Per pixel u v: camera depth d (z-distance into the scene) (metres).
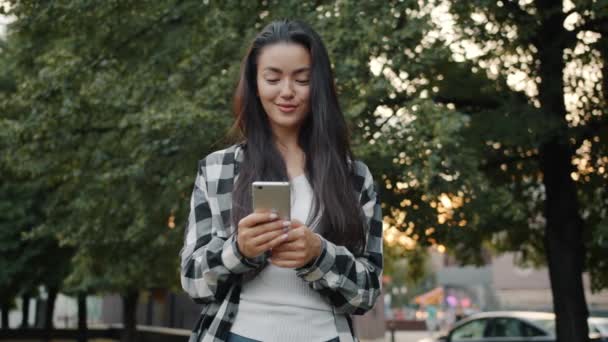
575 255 11.94
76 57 11.20
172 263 14.36
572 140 11.42
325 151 2.10
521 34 10.42
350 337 2.04
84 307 29.94
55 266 23.80
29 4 11.38
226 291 2.01
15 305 34.34
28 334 32.62
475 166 9.45
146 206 11.45
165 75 11.16
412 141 8.95
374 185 2.22
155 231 11.98
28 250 23.09
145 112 9.99
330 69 2.14
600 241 10.14
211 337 1.99
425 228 10.80
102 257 13.56
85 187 12.23
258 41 2.14
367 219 2.15
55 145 11.79
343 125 2.15
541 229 13.56
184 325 40.16
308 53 2.11
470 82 11.62
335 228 2.05
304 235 1.83
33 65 12.40
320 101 2.11
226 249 1.89
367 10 9.25
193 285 1.98
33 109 11.35
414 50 9.60
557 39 11.06
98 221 12.41
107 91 10.98
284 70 2.09
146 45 11.55
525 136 10.66
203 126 9.80
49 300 30.67
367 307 2.03
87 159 12.11
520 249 14.58
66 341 33.59
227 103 9.72
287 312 1.98
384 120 9.88
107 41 11.61
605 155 11.86
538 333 12.86
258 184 1.80
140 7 11.02
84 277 19.34
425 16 9.38
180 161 10.58
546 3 10.89
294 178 2.11
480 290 51.62
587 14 10.68
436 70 11.48
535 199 13.48
